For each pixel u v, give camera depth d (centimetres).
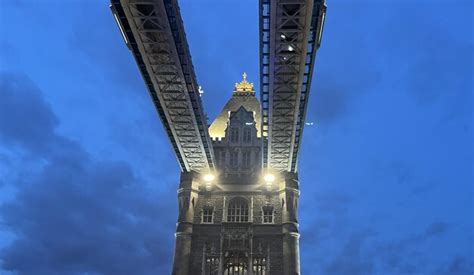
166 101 6744
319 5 5147
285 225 7900
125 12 5075
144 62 5900
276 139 7481
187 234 7956
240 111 9269
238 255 7775
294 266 7556
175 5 5125
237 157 8788
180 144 7850
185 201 8275
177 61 5856
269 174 8444
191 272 7719
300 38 5409
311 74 6150
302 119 7081
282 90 6325
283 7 4984
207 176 8569
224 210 8225
